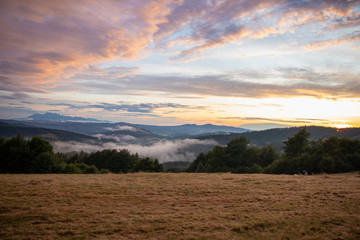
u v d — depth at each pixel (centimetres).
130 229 758
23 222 814
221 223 818
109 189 1385
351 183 1602
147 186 1515
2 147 3934
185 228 775
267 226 795
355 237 692
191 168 8438
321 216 876
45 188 1363
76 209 966
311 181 1741
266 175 2380
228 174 2488
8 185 1448
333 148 5112
